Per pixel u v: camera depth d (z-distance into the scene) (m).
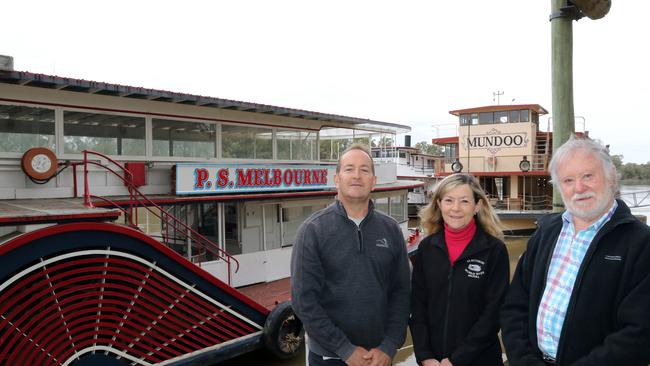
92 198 7.31
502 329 2.96
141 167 7.96
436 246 3.45
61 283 5.12
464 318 3.28
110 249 5.47
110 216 5.45
